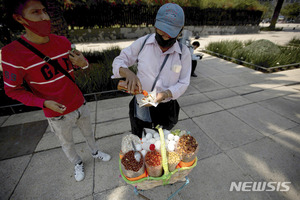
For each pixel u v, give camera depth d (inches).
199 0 531.5
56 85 50.8
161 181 48.9
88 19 400.5
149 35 52.9
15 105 122.6
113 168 81.1
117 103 138.4
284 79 185.6
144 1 453.7
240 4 598.5
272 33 637.3
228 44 290.8
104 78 154.9
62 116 56.5
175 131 59.4
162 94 51.1
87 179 75.8
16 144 95.9
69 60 53.1
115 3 415.5
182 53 52.7
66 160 85.9
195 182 74.7
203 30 558.3
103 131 106.6
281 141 98.3
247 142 97.6
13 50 40.7
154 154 47.1
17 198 68.5
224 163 84.0
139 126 66.4
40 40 43.8
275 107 132.6
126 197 68.6
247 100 143.3
